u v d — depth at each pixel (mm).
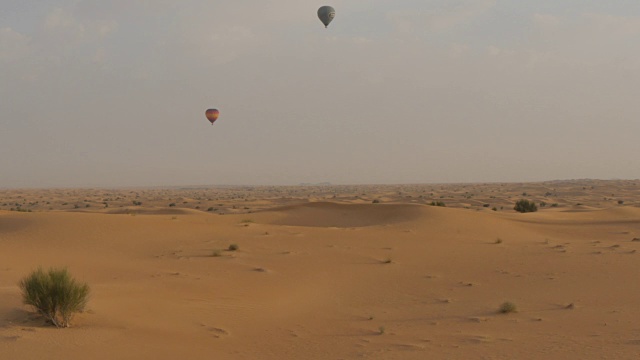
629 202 129125
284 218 57000
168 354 12242
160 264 26891
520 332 15422
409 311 18688
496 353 13148
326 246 34031
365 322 16969
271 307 18891
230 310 17875
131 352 12039
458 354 13109
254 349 13453
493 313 18203
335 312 18500
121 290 19188
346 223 54188
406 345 14016
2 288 17109
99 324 13977
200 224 42719
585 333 15078
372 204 60625
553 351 13172
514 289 22438
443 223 46969
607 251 32875
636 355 12555
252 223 45812
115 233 36125
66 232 35438
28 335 12352
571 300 20047
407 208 55281
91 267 24844
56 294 13492
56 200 177500
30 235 34188
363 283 24000
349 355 13062
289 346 13852
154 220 42469
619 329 15445
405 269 27422
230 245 32062
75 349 11773
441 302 20203
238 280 23516
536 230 48062
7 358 10859
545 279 24406
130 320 14805
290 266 27500
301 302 20109
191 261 27891
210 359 12227
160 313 16281
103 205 134375
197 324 15562
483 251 33500
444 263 29203
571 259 29844
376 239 37719
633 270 26188
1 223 38281
